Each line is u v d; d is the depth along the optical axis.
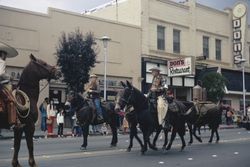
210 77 37.66
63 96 29.05
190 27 40.50
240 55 44.84
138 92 12.75
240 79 45.91
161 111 13.26
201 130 28.33
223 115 37.03
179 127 14.39
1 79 9.23
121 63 33.62
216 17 43.81
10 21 27.02
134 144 16.69
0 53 9.48
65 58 26.78
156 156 12.70
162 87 13.56
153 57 36.16
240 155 13.14
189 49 40.28
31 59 10.13
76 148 15.15
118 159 11.93
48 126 23.17
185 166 10.70
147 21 36.09
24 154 13.09
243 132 25.78
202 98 17.91
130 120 13.57
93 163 11.08
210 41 42.88
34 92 9.99
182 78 38.56
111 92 32.75
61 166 10.50
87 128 14.77
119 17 37.59
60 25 29.55
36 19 28.28
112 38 33.03
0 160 11.72
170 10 38.56
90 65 27.56
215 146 16.09
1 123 9.40
